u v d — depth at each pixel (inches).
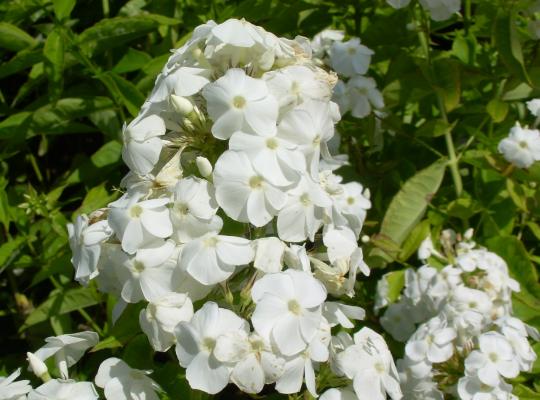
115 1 25.4
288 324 16.2
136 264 16.8
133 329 18.7
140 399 17.3
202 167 16.8
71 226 18.3
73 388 17.1
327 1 26.5
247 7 23.2
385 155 27.2
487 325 21.4
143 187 17.4
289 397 17.9
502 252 23.6
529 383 22.3
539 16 26.4
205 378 16.1
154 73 22.6
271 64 17.5
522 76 23.1
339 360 17.8
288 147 17.0
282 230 17.0
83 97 22.4
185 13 24.3
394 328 23.3
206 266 16.4
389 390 17.9
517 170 24.5
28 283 24.6
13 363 22.8
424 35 26.0
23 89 22.6
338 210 18.8
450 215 24.6
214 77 17.8
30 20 23.9
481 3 24.7
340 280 17.8
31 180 25.5
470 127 25.4
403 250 23.9
